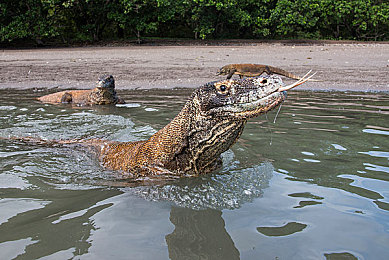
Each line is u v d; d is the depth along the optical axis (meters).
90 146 6.05
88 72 16.45
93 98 9.87
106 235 3.16
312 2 31.28
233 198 3.93
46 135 6.70
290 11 31.20
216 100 4.26
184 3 30.94
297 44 29.31
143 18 30.84
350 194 3.82
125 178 4.72
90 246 2.97
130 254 2.84
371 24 33.22
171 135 4.66
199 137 4.48
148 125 7.21
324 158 4.96
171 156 4.65
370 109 8.03
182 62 18.72
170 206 3.81
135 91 12.11
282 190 4.03
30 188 4.35
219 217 3.50
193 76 14.84
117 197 4.07
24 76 15.79
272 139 5.97
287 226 3.23
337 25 35.28
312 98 9.74
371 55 20.44
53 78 15.33
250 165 4.88
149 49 26.30
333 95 10.27
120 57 21.36
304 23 31.38
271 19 31.95
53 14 30.91
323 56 20.28
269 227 3.23
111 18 31.45
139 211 3.69
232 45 29.11
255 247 2.90
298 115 7.55
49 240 3.07
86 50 26.34
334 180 4.21
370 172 4.39
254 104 4.10
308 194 3.89
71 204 3.87
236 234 3.14
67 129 7.10
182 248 2.93
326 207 3.55
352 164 4.68
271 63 17.59
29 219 3.49
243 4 32.94
